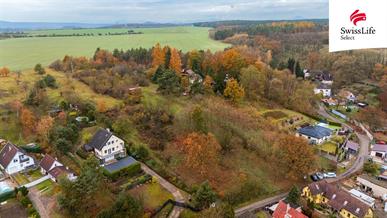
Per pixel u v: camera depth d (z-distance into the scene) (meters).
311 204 55.75
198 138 63.03
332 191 60.03
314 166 67.81
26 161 62.88
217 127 75.19
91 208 49.94
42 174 61.28
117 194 54.12
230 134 74.25
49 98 86.50
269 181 64.94
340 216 56.81
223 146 71.44
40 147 68.44
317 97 121.00
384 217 56.84
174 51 122.62
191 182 60.09
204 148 61.47
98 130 68.94
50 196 54.25
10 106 79.69
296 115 99.62
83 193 49.19
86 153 65.12
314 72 162.88
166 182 60.22
